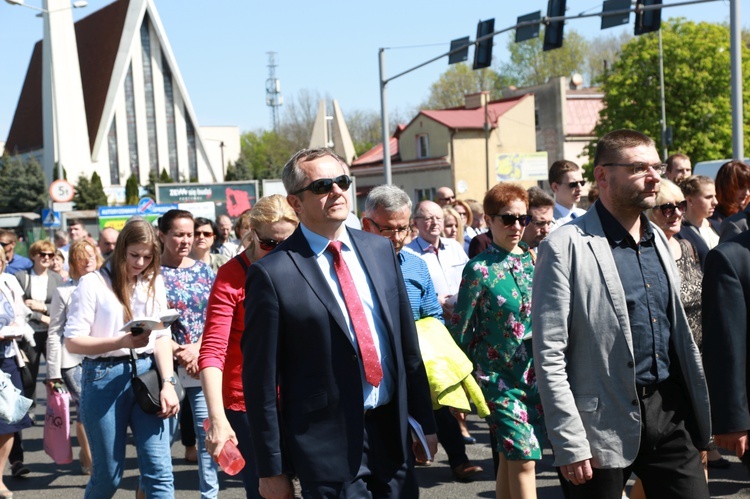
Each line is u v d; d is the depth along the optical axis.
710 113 47.03
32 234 43.41
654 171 3.55
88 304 5.05
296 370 3.33
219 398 4.15
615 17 15.55
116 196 81.19
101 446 4.99
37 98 85.69
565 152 59.38
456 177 53.00
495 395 4.94
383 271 3.53
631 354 3.48
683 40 47.16
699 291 5.59
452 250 7.71
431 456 3.58
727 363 3.67
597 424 3.51
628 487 6.27
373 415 3.43
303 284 3.33
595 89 62.59
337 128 80.69
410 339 3.54
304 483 3.28
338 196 3.40
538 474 6.89
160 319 4.94
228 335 4.36
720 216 6.95
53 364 6.93
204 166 88.62
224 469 4.00
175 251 6.13
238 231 8.40
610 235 3.60
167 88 86.56
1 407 5.57
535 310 3.61
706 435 3.62
